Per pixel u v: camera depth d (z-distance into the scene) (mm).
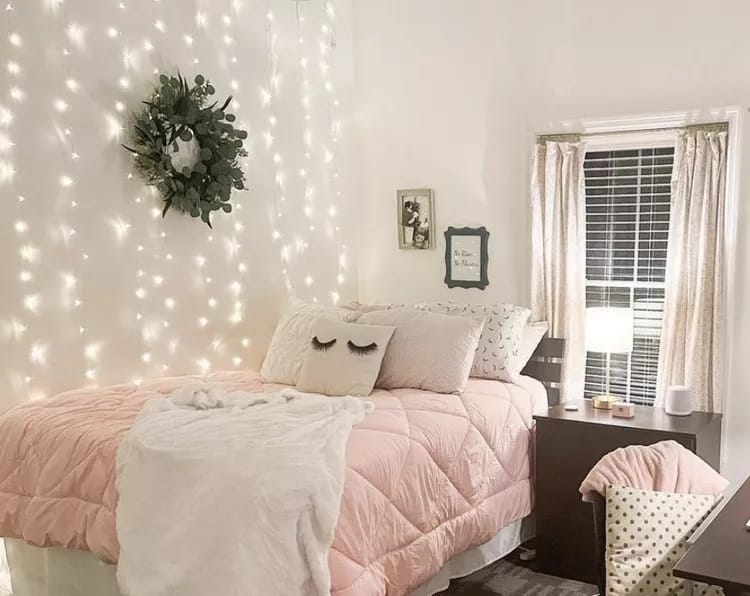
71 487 2803
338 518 2465
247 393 3287
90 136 3562
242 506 2338
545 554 3662
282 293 4562
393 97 4793
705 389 3738
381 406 3289
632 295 4098
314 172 4758
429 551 2916
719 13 3693
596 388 4227
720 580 1683
